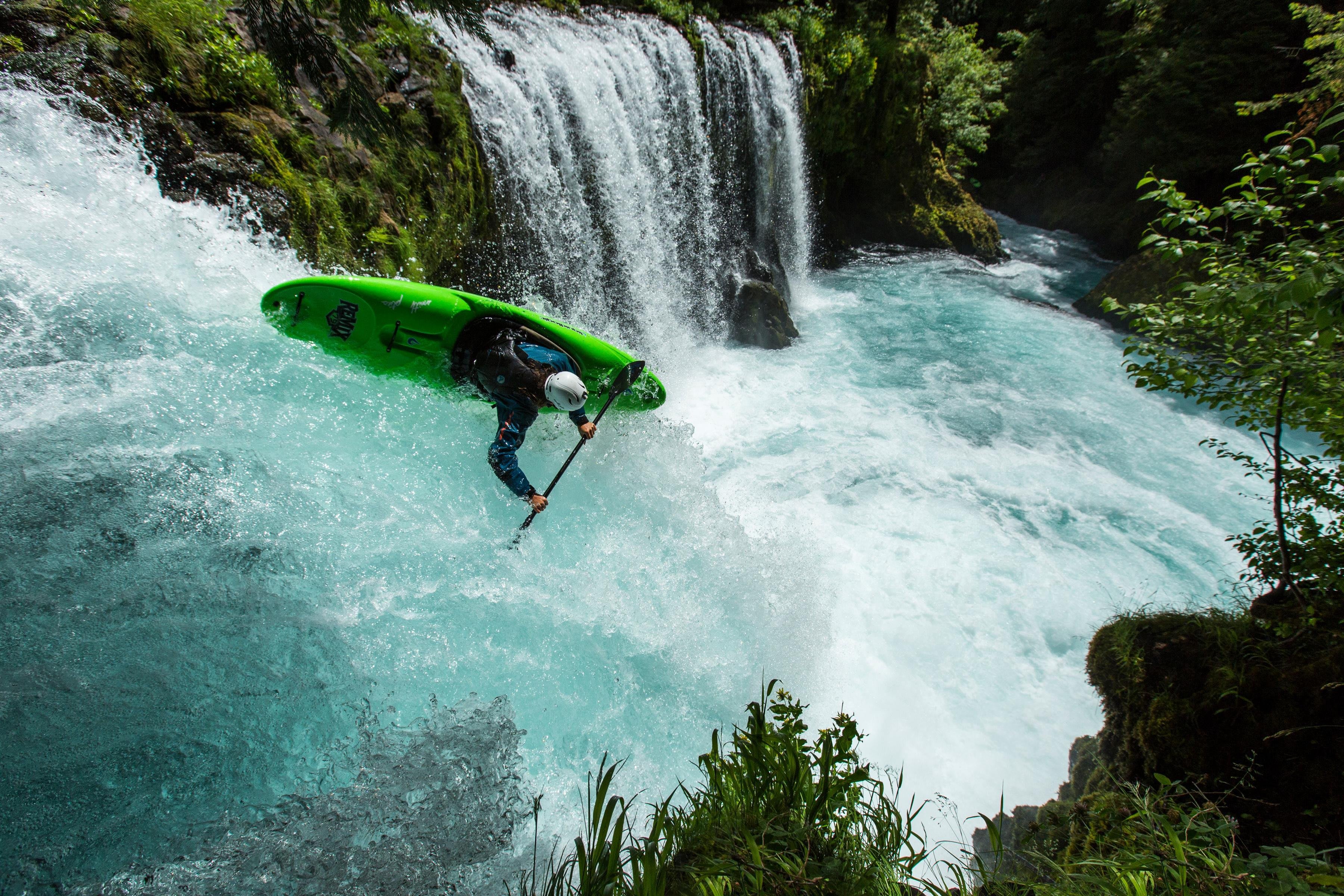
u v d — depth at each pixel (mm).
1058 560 6301
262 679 2867
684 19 10312
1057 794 4473
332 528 3516
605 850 2225
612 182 8648
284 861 2367
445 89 6445
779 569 5180
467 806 2754
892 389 9203
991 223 16016
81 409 3303
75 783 2357
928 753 4609
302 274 4898
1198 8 14836
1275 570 4109
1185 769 3549
